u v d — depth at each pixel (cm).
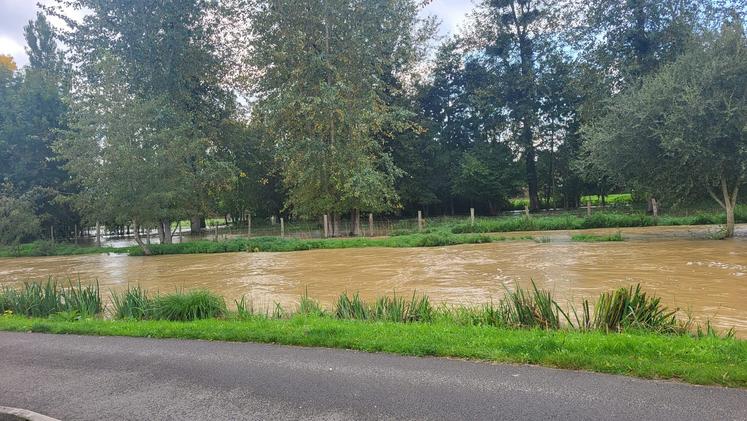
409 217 5175
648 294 1026
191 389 534
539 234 2641
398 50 3198
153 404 497
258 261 2045
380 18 2950
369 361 600
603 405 437
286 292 1285
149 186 2600
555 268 1436
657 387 472
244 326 807
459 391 487
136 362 649
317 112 2902
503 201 4869
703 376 482
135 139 2597
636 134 1980
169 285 1527
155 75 3014
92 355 696
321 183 3156
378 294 1190
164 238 3191
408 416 436
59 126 3947
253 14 2959
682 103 1853
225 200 4812
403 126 3328
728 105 1739
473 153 4684
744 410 416
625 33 3397
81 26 2981
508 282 1258
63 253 3127
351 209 3381
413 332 712
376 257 1961
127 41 2994
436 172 4800
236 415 459
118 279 1733
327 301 1145
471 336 671
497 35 4656
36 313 1101
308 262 1914
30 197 3416
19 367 653
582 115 3712
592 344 592
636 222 2797
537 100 4722
